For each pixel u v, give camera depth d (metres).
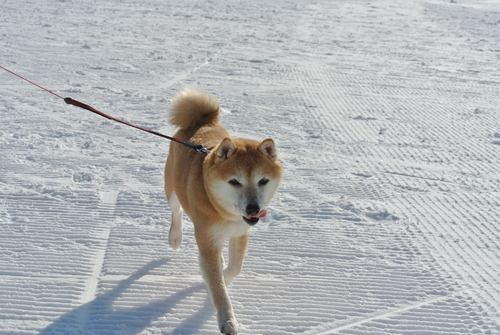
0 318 3.13
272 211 4.83
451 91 9.79
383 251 4.11
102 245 4.07
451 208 4.94
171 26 15.30
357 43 14.41
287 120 7.72
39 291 3.42
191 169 3.52
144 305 3.35
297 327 3.18
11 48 11.18
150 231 4.34
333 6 22.25
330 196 5.19
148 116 7.54
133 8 18.20
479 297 3.49
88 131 6.84
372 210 4.84
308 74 10.77
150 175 5.52
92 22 15.05
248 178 3.17
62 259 3.82
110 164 5.79
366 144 6.81
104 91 8.67
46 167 5.58
